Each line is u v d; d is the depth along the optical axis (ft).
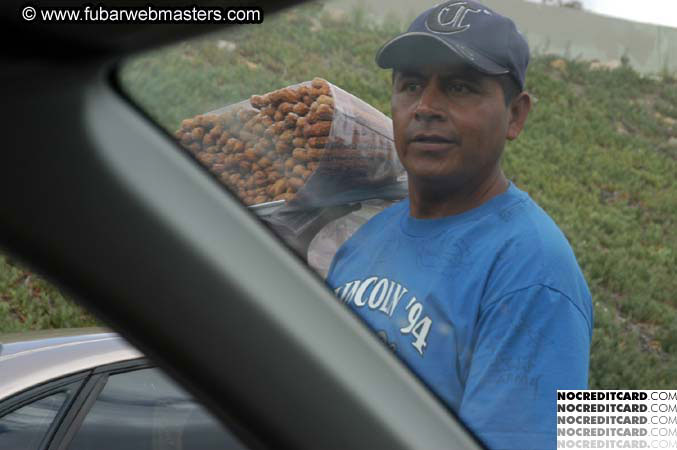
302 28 41.11
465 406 4.14
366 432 2.49
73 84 1.96
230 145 5.76
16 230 1.93
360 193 5.95
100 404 7.30
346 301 5.01
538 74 68.44
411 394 2.67
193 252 2.17
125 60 1.99
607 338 28.40
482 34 4.91
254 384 2.28
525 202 4.69
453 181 4.89
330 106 5.81
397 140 5.15
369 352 2.60
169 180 2.18
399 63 5.06
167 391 7.27
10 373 7.48
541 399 4.06
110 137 2.06
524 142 52.80
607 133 59.21
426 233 4.84
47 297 23.91
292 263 2.47
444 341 4.38
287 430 2.35
